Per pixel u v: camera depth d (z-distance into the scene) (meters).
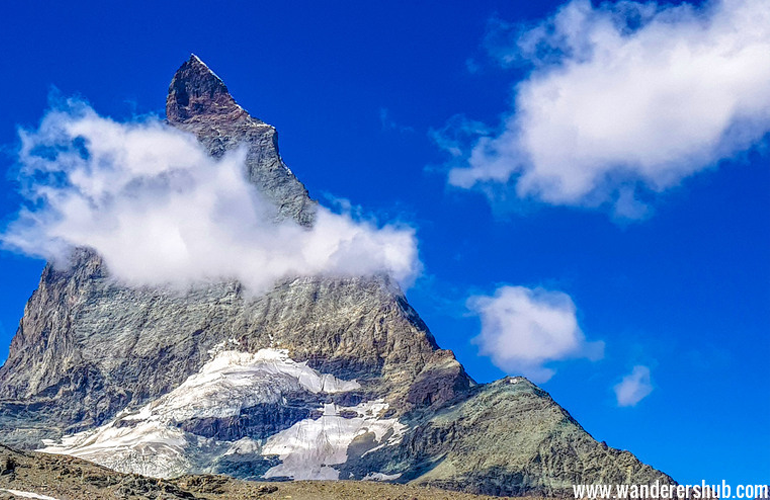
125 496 193.12
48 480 196.88
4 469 198.62
